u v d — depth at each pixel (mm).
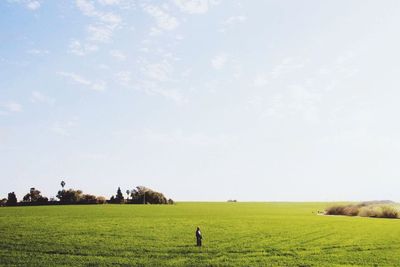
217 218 89438
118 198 182125
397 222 80812
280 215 105125
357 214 108875
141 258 39781
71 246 46062
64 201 169750
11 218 81500
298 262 38281
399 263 37906
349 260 39250
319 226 71062
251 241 50719
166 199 192125
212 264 37281
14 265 37062
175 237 53438
